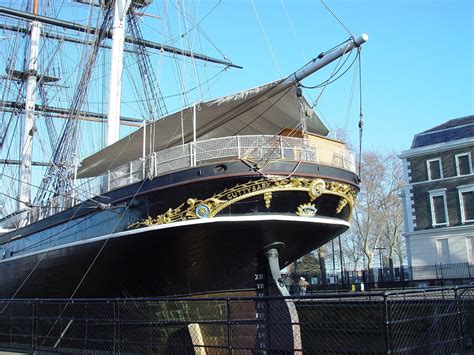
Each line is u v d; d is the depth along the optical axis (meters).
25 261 18.02
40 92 30.62
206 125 14.80
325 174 12.84
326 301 11.48
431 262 42.69
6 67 29.75
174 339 13.68
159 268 13.68
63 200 16.92
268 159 12.28
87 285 15.58
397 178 48.38
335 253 58.75
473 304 9.93
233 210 12.30
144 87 25.09
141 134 14.48
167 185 12.65
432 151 44.28
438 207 43.56
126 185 13.62
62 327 13.73
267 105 14.17
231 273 13.68
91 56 23.03
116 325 10.42
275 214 12.46
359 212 47.44
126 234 13.32
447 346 9.52
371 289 30.58
